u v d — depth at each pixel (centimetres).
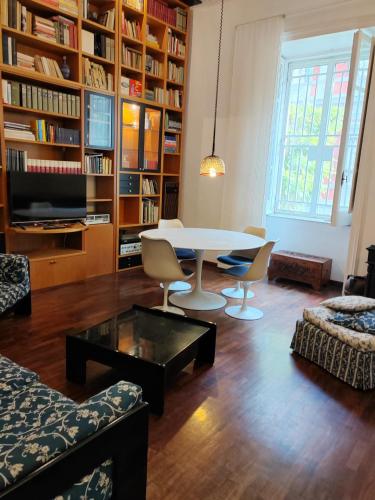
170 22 494
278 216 530
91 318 332
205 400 222
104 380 236
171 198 550
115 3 425
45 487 91
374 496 159
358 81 397
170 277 326
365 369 237
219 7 495
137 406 120
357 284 397
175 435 191
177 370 221
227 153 500
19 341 283
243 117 479
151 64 485
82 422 104
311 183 519
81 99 409
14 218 374
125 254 491
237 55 477
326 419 210
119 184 470
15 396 147
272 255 487
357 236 423
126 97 455
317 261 452
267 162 467
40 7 370
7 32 348
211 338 259
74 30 395
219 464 173
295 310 380
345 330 252
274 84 451
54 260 410
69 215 421
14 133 365
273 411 215
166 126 520
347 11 406
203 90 524
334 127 492
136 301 379
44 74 375
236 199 497
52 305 359
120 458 115
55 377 237
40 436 98
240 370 258
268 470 171
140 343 228
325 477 168
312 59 497
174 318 268
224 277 486
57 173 403
